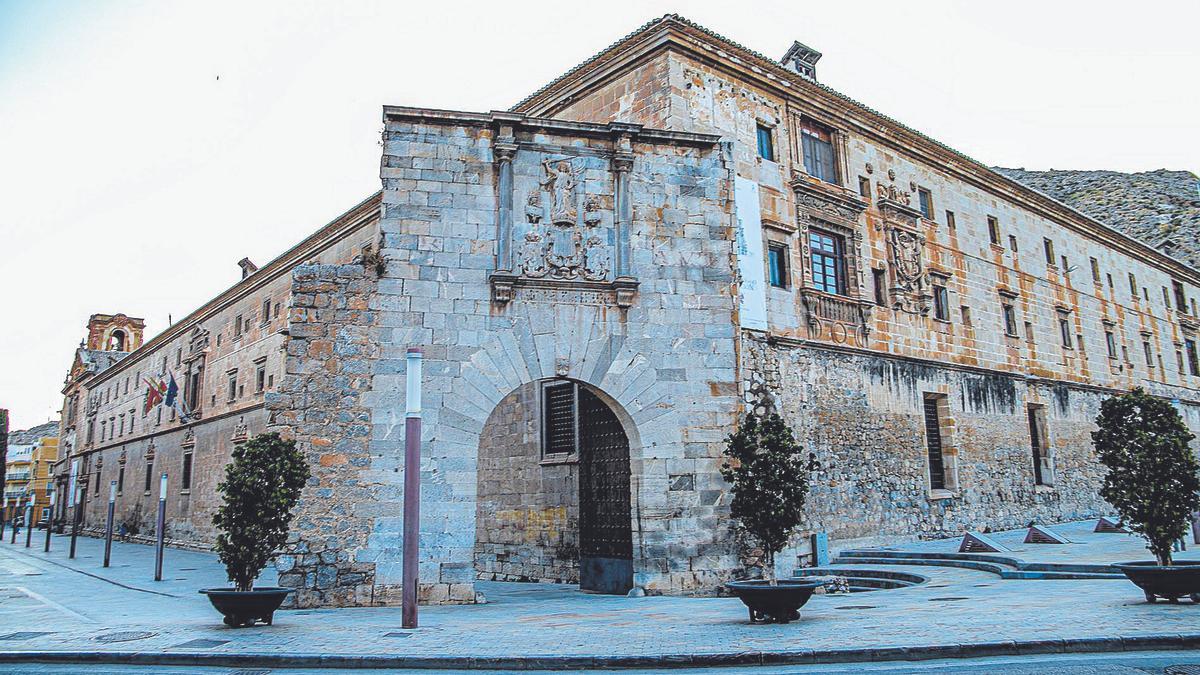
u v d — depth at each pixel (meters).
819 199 26.97
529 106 28.16
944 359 30.88
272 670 9.86
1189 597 12.25
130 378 60.28
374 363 16.47
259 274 39.81
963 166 34.34
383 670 9.78
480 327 17.11
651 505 17.48
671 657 9.49
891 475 26.91
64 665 10.24
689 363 18.30
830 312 26.41
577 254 17.94
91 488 65.94
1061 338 38.88
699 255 18.84
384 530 15.90
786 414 23.83
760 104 25.98
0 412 13.66
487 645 10.58
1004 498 31.80
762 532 16.09
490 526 25.34
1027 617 11.25
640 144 18.95
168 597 18.92
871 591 17.53
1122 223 99.31
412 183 17.33
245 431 39.06
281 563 15.41
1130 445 13.14
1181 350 50.00
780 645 9.88
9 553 39.72
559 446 23.03
